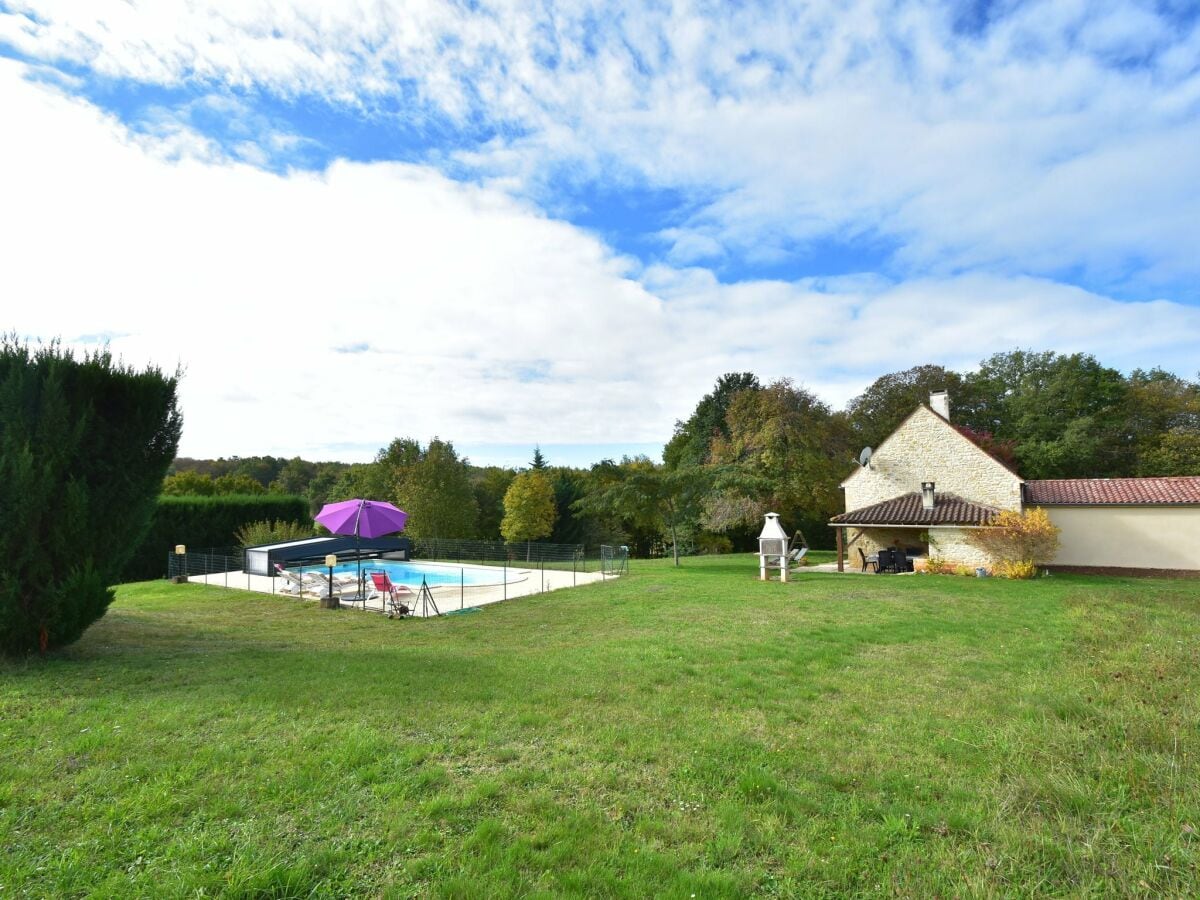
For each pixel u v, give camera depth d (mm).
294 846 3697
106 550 9430
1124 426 39156
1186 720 5625
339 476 62250
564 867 3545
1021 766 4922
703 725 6172
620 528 51938
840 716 6520
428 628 13172
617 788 4672
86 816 4043
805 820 4164
